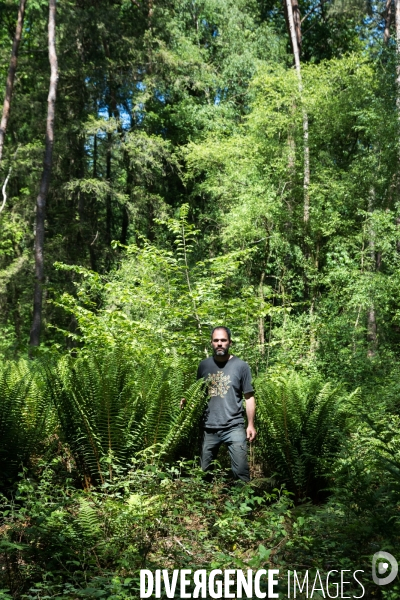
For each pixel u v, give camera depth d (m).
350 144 22.84
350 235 19.28
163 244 25.20
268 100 21.72
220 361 6.50
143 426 6.39
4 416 6.25
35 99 29.28
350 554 4.86
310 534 5.22
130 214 27.94
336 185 19.53
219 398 6.39
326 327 14.75
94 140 29.92
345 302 17.38
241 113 30.58
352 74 21.94
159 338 9.23
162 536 5.20
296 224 20.09
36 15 29.36
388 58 21.19
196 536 5.16
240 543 5.20
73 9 28.53
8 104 26.33
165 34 30.53
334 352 13.83
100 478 6.33
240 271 20.36
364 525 4.98
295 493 6.63
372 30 30.94
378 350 16.23
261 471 7.37
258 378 8.03
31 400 6.64
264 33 30.20
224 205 24.31
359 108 20.64
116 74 29.61
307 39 32.81
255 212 19.28
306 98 20.47
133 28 30.73
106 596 4.14
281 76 21.41
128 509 4.98
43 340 25.84
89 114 28.70
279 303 19.52
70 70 29.36
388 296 17.11
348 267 17.81
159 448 6.39
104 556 4.65
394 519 5.01
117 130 30.22
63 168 29.34
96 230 29.77
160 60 29.48
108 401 6.22
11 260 31.02
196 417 6.44
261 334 11.30
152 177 28.75
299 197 20.64
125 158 29.72
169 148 30.27
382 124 19.30
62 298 10.26
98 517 5.02
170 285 9.96
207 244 26.27
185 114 29.31
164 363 7.77
